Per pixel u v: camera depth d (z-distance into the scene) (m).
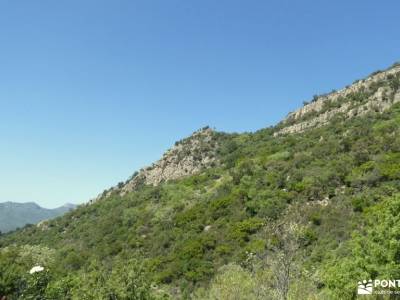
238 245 44.72
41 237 83.69
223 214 54.75
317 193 48.91
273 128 105.56
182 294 38.47
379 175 46.31
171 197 72.62
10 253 40.81
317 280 18.58
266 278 16.50
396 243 17.16
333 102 95.75
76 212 92.75
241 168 68.75
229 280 17.67
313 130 82.75
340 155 58.81
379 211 19.17
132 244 56.69
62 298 20.91
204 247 47.03
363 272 18.00
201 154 103.06
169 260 47.28
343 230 38.06
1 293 19.00
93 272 22.39
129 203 80.19
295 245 16.09
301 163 60.62
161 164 107.06
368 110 78.81
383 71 95.62
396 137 56.81
